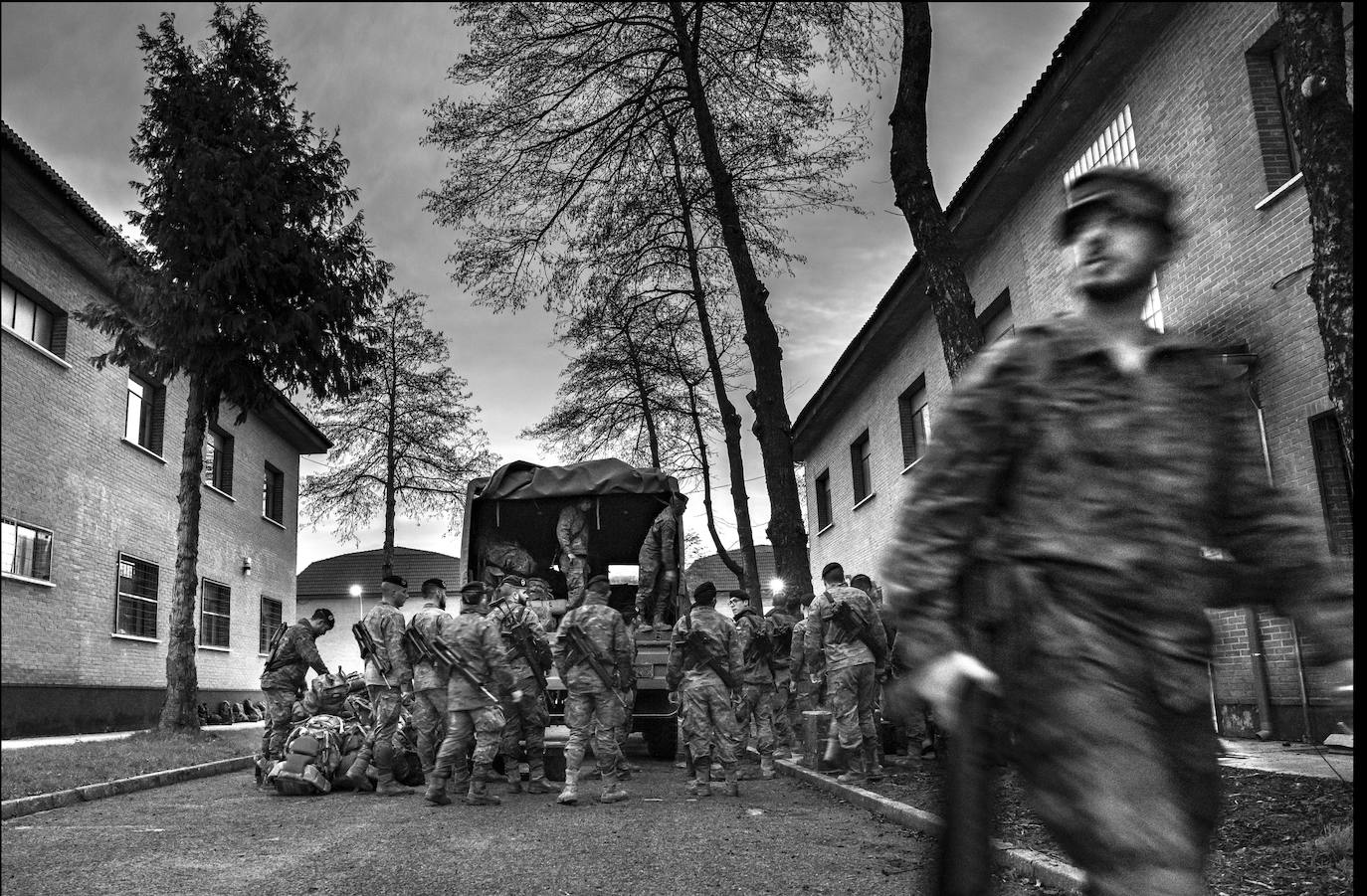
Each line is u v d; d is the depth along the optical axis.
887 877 5.19
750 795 9.02
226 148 16.14
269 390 16.94
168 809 8.45
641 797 8.98
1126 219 1.82
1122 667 1.58
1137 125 11.94
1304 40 5.65
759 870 5.44
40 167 14.83
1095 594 1.62
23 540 16.33
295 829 7.20
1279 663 9.18
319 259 16.59
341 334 17.48
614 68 16.33
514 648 9.71
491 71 15.89
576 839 6.55
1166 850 1.49
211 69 16.28
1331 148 5.45
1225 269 10.34
